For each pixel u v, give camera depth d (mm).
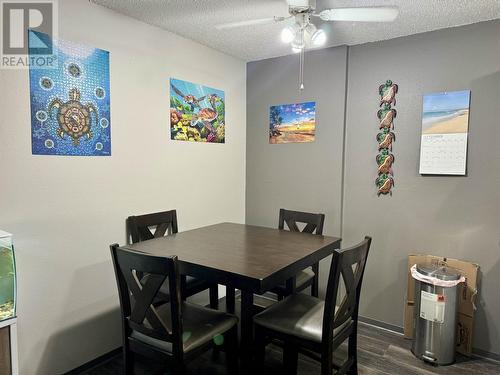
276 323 1877
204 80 3100
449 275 2414
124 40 2426
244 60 3527
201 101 3086
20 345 1991
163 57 2713
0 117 1845
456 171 2586
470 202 2555
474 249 2555
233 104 3463
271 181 3521
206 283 2549
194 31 2730
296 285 2523
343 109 3045
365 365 2393
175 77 2822
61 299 2166
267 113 3500
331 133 3125
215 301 2756
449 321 2389
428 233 2734
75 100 2164
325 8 2258
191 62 2957
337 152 3102
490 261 2500
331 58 3076
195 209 3102
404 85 2773
